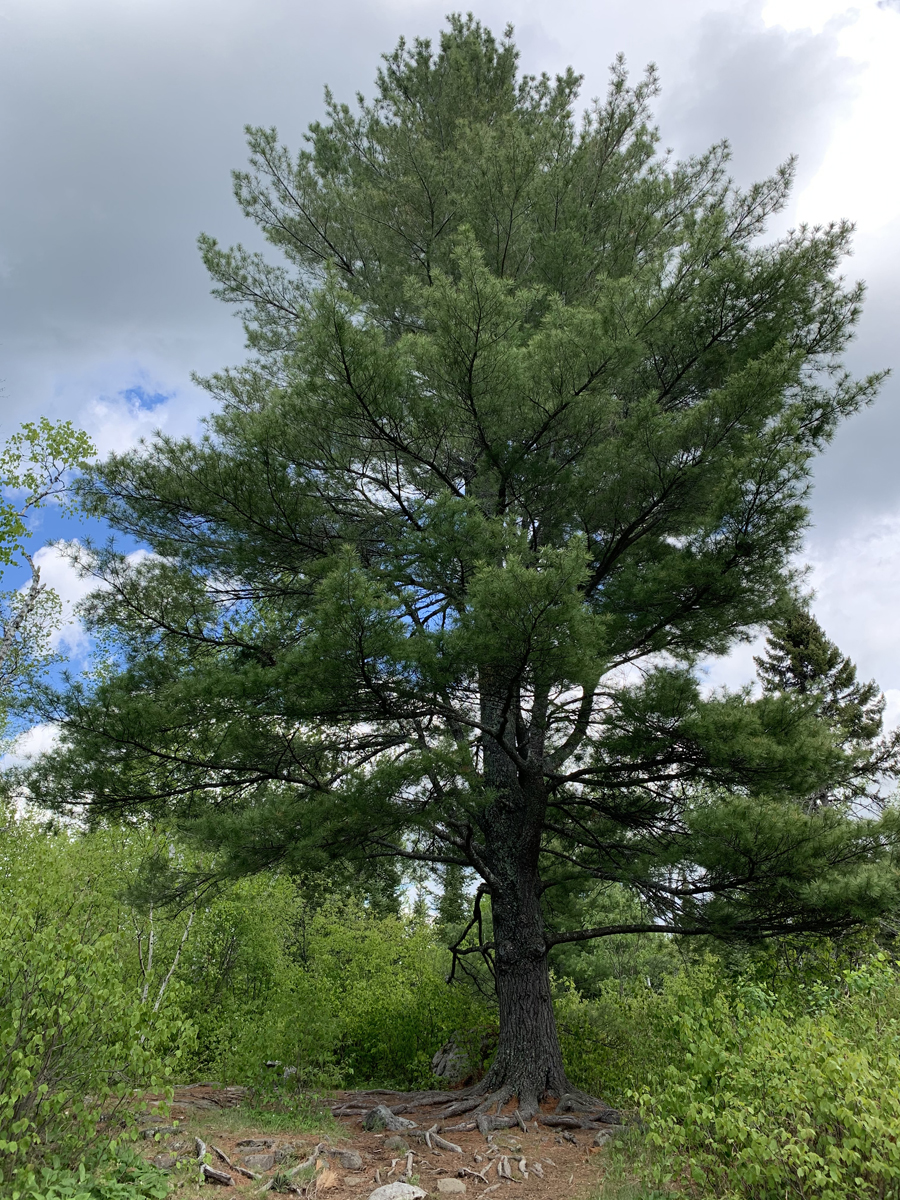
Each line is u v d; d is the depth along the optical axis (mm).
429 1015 11234
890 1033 5375
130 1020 4949
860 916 7039
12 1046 4504
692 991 9703
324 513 9320
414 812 7676
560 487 8922
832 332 9633
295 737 8258
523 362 8242
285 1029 8312
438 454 9734
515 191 10148
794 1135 4094
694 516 8867
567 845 10547
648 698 7656
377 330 8219
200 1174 5465
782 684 25578
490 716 9594
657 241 11250
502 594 6461
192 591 9516
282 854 7824
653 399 8203
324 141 12695
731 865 7410
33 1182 4137
